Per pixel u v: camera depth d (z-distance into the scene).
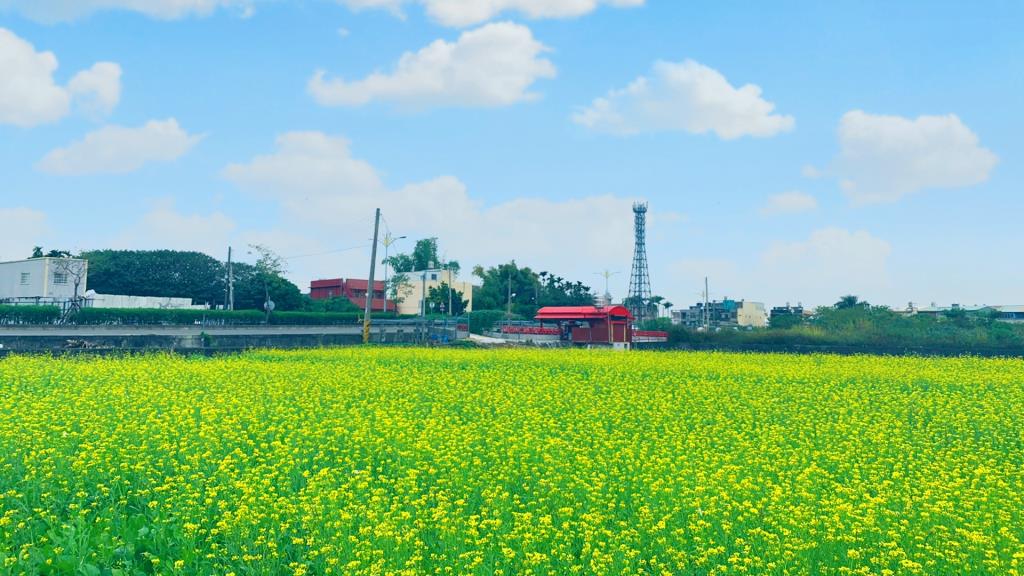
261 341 43.34
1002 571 7.74
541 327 54.25
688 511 9.38
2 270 60.03
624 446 13.31
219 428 13.41
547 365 29.47
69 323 47.75
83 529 8.59
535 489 10.44
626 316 52.00
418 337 51.75
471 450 12.44
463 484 10.45
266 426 14.58
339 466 11.76
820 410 18.23
